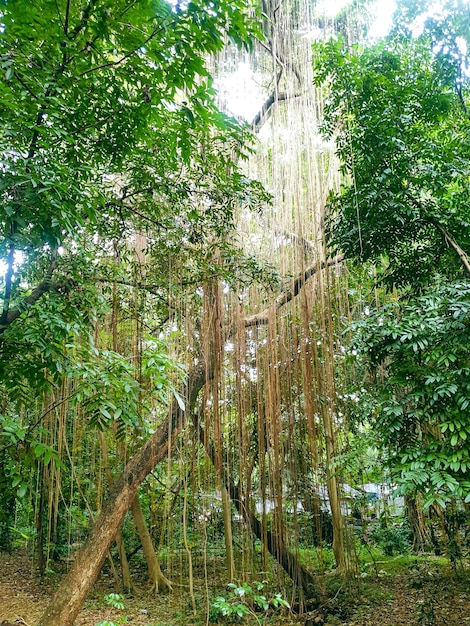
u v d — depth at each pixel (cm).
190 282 497
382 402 389
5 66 190
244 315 604
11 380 270
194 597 612
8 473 257
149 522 799
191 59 221
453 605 539
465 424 337
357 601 593
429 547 798
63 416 535
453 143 431
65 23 205
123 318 516
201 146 475
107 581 761
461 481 332
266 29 646
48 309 273
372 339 396
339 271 666
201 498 629
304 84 639
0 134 205
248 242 612
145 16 204
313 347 602
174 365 323
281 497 560
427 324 362
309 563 649
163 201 450
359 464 518
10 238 220
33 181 196
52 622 385
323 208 608
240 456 564
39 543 710
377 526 865
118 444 633
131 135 283
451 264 446
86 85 242
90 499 680
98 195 294
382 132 400
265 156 668
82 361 288
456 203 419
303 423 605
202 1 199
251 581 585
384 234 439
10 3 190
